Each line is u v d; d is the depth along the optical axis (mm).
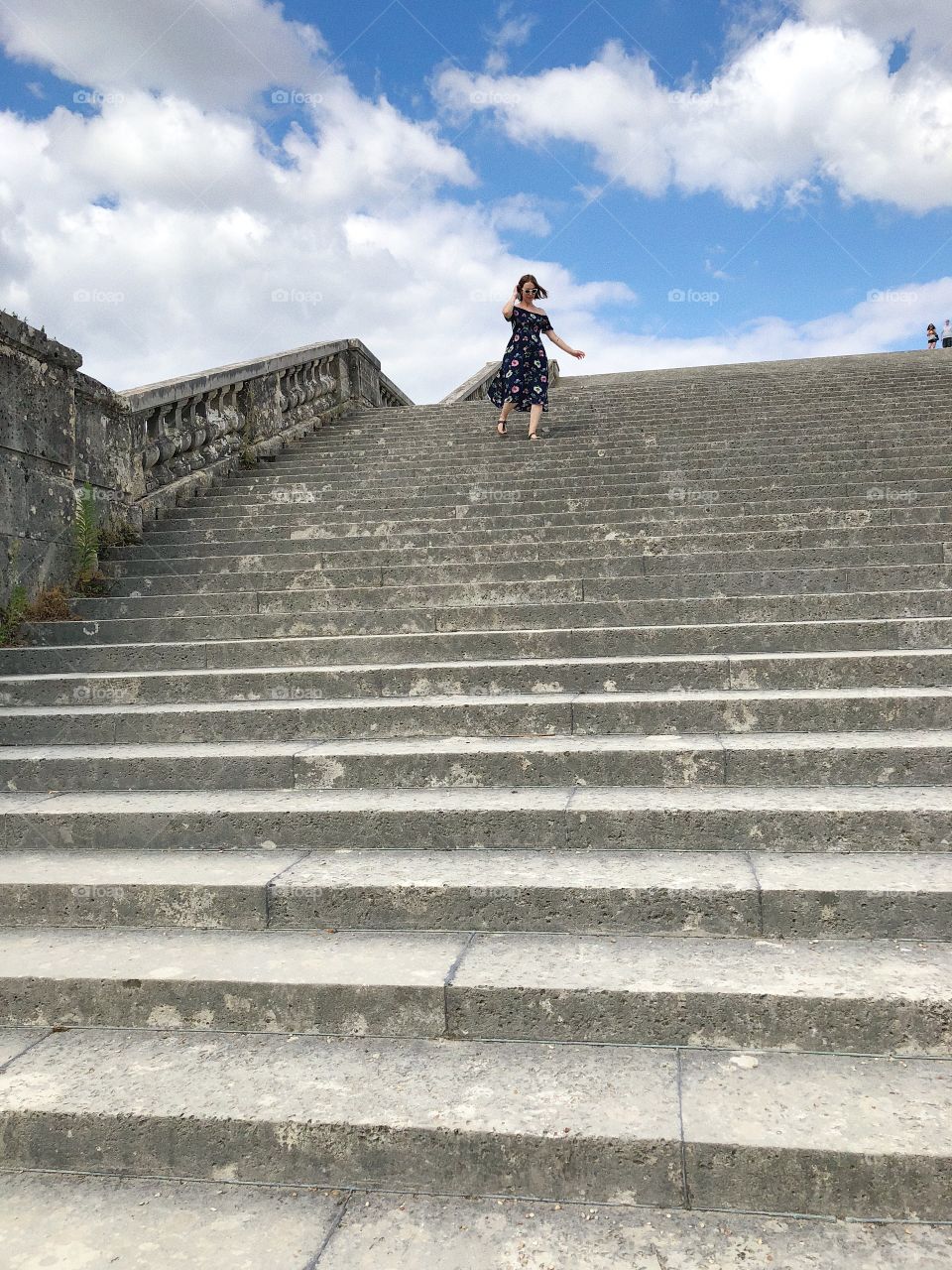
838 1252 2068
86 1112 2492
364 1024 2834
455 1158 2336
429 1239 2180
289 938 3242
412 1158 2355
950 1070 2486
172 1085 2592
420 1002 2805
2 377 6223
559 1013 2742
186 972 2965
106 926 3426
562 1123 2324
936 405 10547
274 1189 2402
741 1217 2195
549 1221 2221
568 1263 2074
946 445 8406
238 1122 2426
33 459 6598
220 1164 2441
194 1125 2443
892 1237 2105
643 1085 2480
